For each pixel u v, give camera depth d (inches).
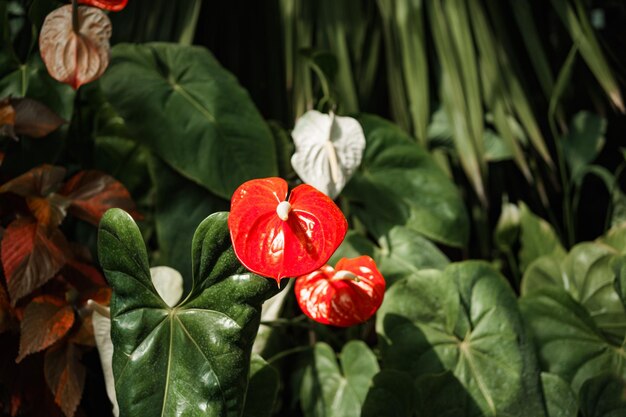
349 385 48.9
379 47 59.6
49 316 46.4
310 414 49.4
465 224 54.1
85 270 48.9
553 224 58.7
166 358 41.8
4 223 49.4
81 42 46.1
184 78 52.9
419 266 52.2
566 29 62.0
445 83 58.1
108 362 46.4
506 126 56.9
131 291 41.9
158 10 57.4
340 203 55.9
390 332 48.6
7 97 48.8
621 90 61.6
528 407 47.4
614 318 51.4
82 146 54.5
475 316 48.6
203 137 51.4
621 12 64.1
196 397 41.3
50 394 47.7
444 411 47.5
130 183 54.4
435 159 58.2
